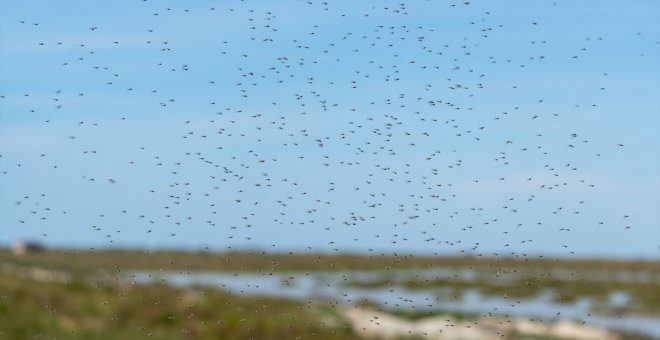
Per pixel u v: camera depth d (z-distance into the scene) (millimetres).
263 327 65375
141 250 171500
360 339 69562
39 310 62094
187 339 60375
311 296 102250
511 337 82000
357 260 193250
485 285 144750
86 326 60906
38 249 161750
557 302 126812
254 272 132500
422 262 191250
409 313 91750
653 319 109625
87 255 157500
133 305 66312
